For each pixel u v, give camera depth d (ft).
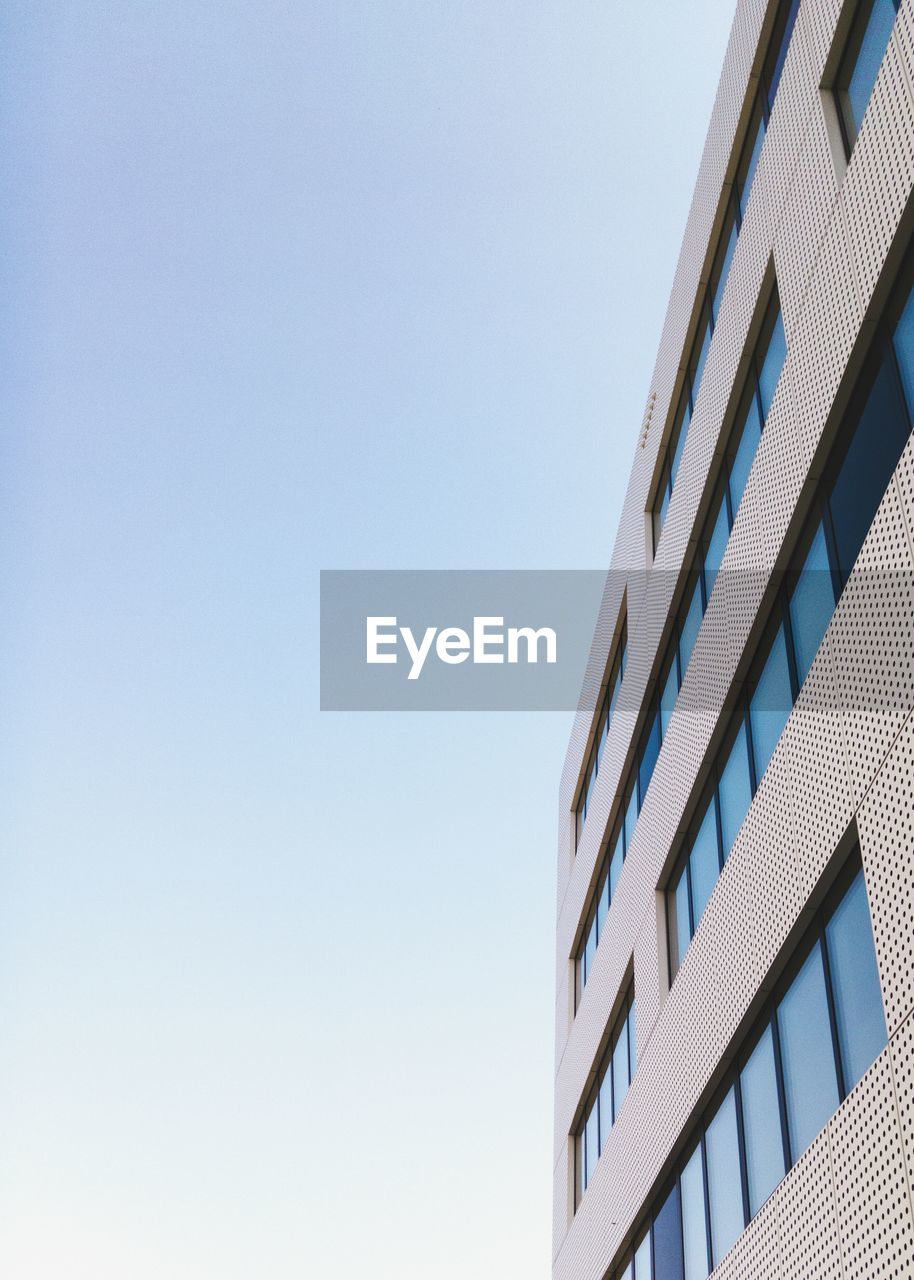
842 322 42.65
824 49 47.26
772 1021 45.24
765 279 53.26
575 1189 89.51
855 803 37.04
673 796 63.57
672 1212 58.95
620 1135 70.49
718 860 55.98
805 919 41.70
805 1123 40.50
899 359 38.42
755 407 55.93
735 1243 45.93
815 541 45.21
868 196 41.24
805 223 47.57
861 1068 36.17
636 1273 67.62
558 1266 89.15
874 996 35.81
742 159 61.72
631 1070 73.00
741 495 57.16
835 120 46.34
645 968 67.10
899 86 38.99
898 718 34.63
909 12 38.55
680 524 66.80
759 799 46.73
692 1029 54.85
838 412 43.01
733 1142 49.03
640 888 70.44
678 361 72.02
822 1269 35.96
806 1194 37.70
